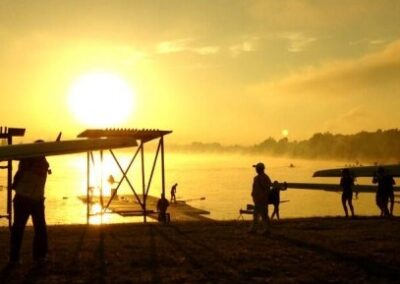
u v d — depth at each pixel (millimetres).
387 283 8516
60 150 10094
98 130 20875
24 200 9625
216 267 9719
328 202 54656
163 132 23297
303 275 9078
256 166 14305
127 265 9906
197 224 16797
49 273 9211
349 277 8938
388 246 12023
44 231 9906
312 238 13336
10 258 9828
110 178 37719
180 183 99125
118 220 30031
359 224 16547
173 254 11008
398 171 20656
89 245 12211
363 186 39906
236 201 54844
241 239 13195
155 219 27984
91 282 8570
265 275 9102
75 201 49656
